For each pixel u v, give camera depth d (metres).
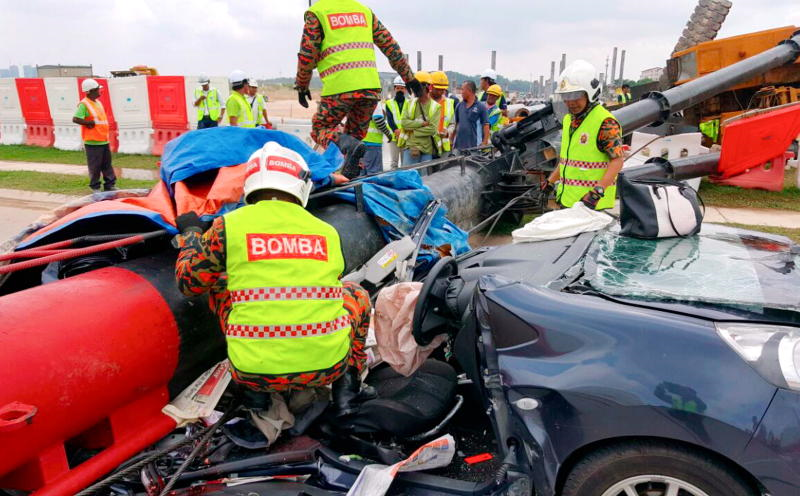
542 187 5.66
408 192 4.47
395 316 3.03
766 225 7.79
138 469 2.49
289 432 2.79
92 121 10.32
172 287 2.71
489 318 2.58
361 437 2.88
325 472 2.60
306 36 4.83
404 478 2.56
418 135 9.34
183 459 2.72
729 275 2.67
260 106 12.61
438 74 9.25
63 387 2.17
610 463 2.20
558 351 2.33
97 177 10.67
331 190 3.97
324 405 2.87
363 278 3.83
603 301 2.47
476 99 9.38
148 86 15.96
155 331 2.53
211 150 3.21
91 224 3.00
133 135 16.53
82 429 2.32
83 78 17.38
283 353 2.43
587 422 2.21
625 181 3.25
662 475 2.14
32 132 18.94
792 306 2.30
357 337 2.91
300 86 5.21
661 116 7.54
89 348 2.28
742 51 11.11
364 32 4.92
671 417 2.09
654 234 3.19
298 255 2.50
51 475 2.25
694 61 11.70
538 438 2.32
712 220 8.16
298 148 3.72
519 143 7.68
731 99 12.00
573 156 4.72
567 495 2.28
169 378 2.66
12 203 9.98
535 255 3.22
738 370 2.08
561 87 4.59
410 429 2.81
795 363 2.03
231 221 2.45
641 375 2.16
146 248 3.10
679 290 2.52
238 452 2.72
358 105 5.11
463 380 3.20
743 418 2.01
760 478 1.99
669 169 8.29
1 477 2.12
